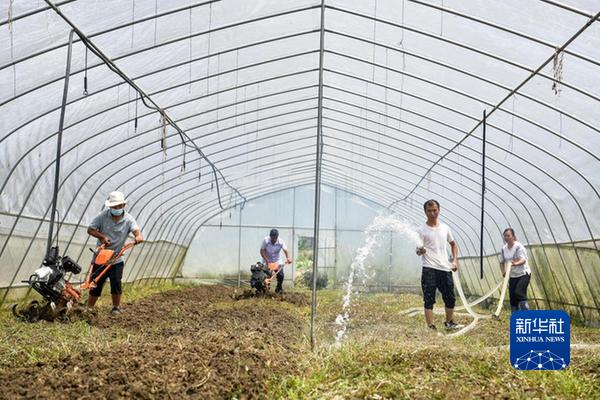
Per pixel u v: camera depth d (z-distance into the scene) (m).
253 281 17.88
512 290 13.27
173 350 7.06
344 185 27.52
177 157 17.19
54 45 9.20
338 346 7.99
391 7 10.53
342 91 15.08
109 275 11.26
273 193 28.58
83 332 8.74
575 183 13.18
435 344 8.57
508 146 13.94
